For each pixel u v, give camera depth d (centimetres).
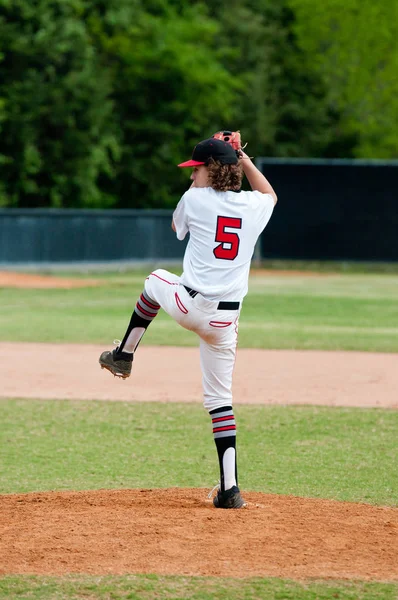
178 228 1934
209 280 1877
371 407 3731
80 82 15212
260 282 11300
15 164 15050
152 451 2959
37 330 6184
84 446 3022
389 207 13038
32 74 14788
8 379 4319
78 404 3753
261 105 19750
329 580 1570
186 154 18575
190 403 3800
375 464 2791
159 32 17412
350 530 1833
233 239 1881
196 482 2536
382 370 4688
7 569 1606
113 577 1569
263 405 3750
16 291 9288
